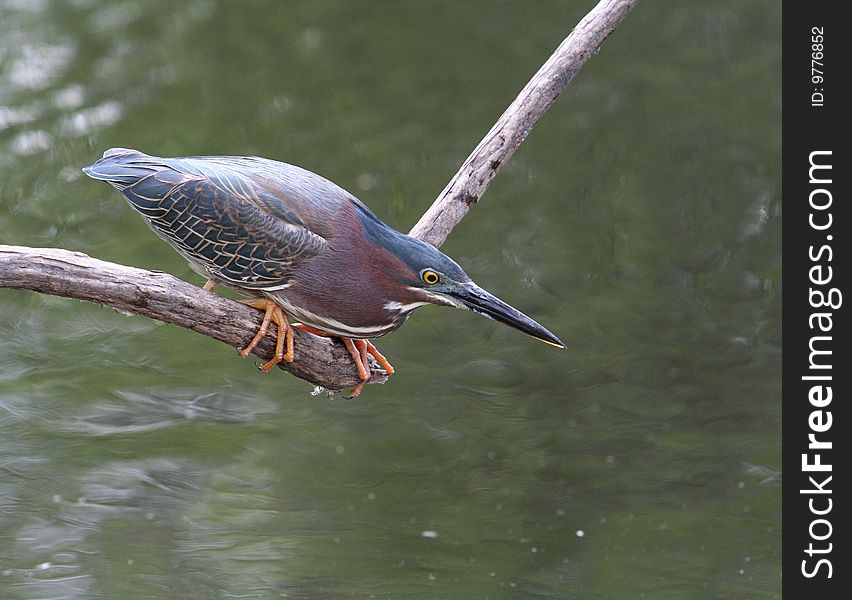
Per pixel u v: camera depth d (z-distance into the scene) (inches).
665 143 707.4
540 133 718.5
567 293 604.4
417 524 464.8
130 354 553.9
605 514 475.8
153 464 487.5
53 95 697.6
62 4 778.8
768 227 646.5
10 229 601.9
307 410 529.3
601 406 537.6
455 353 569.3
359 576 431.2
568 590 432.1
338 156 672.4
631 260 625.6
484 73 745.0
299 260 300.0
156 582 422.0
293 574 431.2
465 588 428.5
